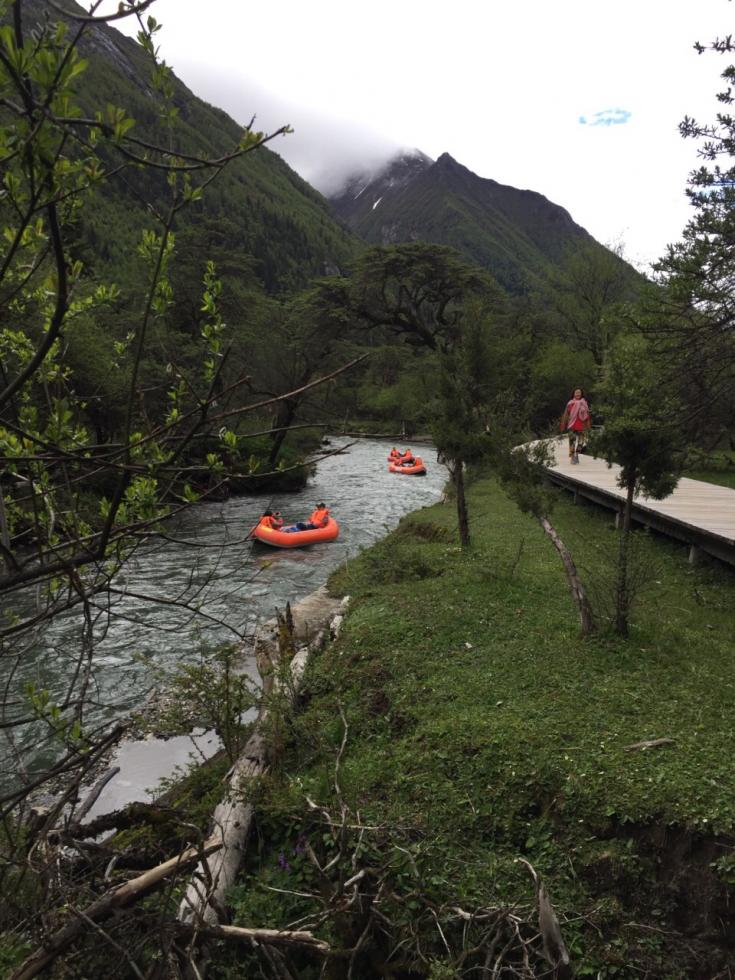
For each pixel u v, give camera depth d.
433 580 10.60
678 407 8.49
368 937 4.19
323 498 27.69
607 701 6.11
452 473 12.62
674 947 4.03
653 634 7.75
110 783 7.09
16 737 7.21
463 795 5.06
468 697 6.39
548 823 4.74
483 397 11.80
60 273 1.59
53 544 2.20
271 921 4.22
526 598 9.20
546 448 8.52
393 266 38.72
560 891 4.30
